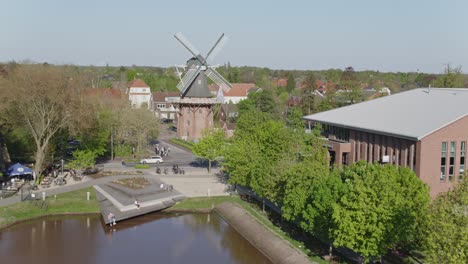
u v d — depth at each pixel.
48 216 74.00
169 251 61.94
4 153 99.00
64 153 109.38
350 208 46.59
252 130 91.31
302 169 58.78
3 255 59.50
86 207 76.25
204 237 67.31
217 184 90.06
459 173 70.25
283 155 74.75
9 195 79.00
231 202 79.31
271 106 161.25
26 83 82.69
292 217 59.22
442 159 69.25
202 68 141.38
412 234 46.19
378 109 88.62
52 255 59.78
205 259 59.44
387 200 45.44
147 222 73.25
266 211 73.88
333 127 92.56
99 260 58.53
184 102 139.50
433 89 93.12
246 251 62.19
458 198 40.38
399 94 96.00
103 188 84.69
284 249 58.12
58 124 89.12
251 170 72.75
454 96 82.31
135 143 117.69
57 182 87.38
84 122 89.94
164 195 82.19
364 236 46.00
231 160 78.38
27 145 110.38
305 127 109.94
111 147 110.88
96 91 144.00
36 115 86.69
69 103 86.94
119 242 64.81
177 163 108.62
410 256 52.81
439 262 36.47
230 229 70.88
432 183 68.69
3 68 111.50
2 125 91.69
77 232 68.19
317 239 60.69
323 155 77.44
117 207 75.69
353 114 90.00
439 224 37.06
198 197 82.44
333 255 54.97
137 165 103.06
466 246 35.19
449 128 68.75
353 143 83.75
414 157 69.19
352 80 182.75
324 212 51.22
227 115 169.12
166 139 146.38
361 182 47.97
